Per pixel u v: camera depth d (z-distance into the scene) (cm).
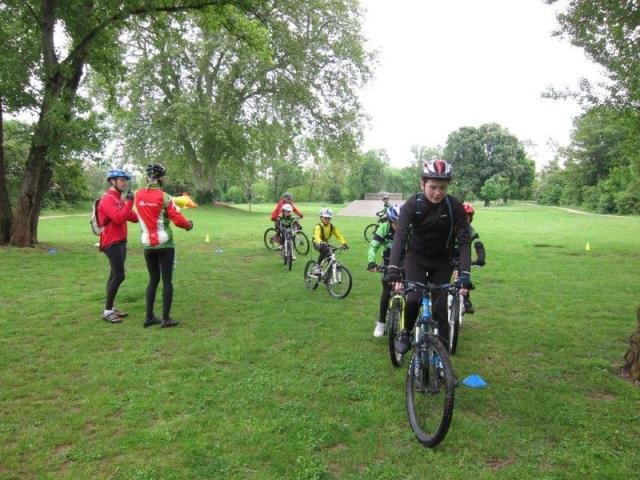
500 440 356
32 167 1350
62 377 477
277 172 6969
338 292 845
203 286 920
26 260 1176
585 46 888
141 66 3062
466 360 518
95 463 332
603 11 820
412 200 402
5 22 1221
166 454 342
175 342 584
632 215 3903
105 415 399
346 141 3534
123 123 3200
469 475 315
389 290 579
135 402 420
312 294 855
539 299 807
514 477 311
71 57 1345
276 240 1272
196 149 3788
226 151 3675
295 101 3359
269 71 3238
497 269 1104
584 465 323
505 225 2586
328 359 525
